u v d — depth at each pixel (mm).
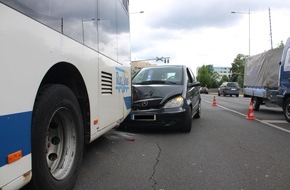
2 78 2623
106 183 4652
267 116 14102
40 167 3326
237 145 7367
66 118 4086
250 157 6246
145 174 5094
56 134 4070
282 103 12344
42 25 3328
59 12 3748
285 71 12219
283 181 4805
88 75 4676
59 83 4242
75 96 4250
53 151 4031
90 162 5773
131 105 8352
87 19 4703
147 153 6484
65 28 3910
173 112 8469
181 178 4906
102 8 5512
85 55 4574
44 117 3400
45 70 3375
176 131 9133
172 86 8930
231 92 43031
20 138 2865
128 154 6391
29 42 3045
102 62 5410
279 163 5828
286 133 9227
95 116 5008
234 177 4973
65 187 3941
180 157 6180
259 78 16609
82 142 4473
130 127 9500
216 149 6902
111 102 6016
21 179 2887
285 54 12414
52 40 3547
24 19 2973
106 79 5668
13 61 2773
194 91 10391
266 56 15789
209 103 24359
